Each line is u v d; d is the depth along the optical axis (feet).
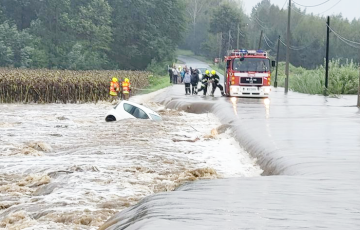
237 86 289.94
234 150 129.49
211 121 193.98
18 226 65.87
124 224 54.44
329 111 207.92
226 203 60.03
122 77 410.11
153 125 174.70
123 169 101.91
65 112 244.83
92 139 143.95
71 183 90.02
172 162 112.06
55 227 65.21
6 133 158.10
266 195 65.16
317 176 81.41
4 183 93.71
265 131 139.54
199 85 467.52
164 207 57.82
